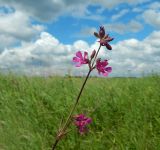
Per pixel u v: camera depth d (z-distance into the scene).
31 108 0.43
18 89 0.50
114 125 0.41
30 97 0.46
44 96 0.47
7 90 0.50
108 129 0.39
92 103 0.43
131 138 0.36
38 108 0.43
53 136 0.38
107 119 0.41
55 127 0.39
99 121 0.41
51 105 0.45
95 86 0.51
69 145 0.36
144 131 0.37
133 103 0.44
